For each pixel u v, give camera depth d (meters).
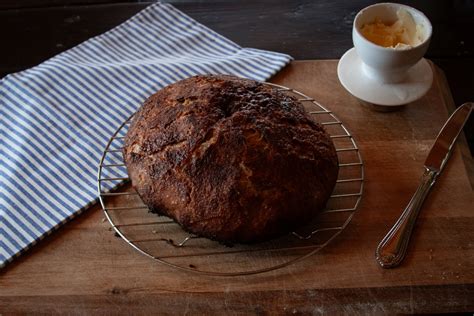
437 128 0.69
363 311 0.56
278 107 0.60
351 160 0.66
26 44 0.80
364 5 0.85
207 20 0.83
